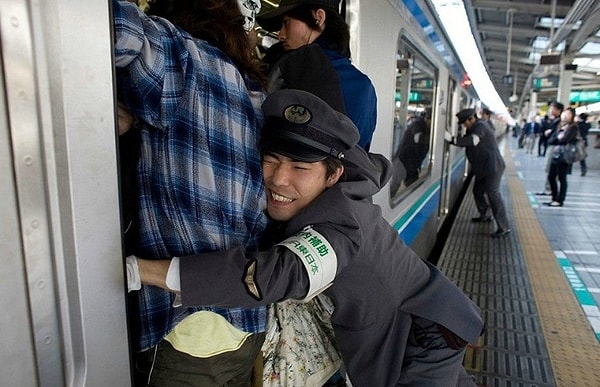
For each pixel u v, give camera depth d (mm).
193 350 950
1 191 559
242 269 860
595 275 4445
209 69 926
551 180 7789
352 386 1393
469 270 4586
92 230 683
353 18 1833
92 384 708
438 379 1383
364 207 1105
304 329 1278
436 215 5227
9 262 578
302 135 990
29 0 562
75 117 638
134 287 833
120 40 742
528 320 3486
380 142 2391
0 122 550
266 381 1205
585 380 2730
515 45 14336
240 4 1188
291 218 1081
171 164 892
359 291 1217
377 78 2240
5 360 587
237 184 953
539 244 5492
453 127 6613
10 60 552
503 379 2736
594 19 7602
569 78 13242
